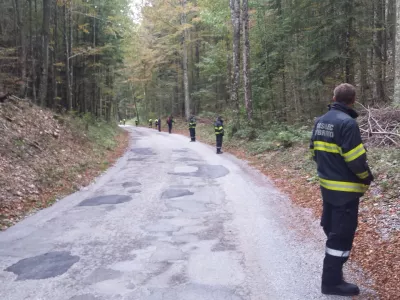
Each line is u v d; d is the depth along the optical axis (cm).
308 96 2038
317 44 1562
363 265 414
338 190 343
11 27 2016
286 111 2092
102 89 3014
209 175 1048
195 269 429
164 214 665
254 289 378
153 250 492
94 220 639
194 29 3703
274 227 575
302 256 459
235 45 1888
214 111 3594
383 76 1698
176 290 379
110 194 842
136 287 387
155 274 418
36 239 549
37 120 1318
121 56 2950
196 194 818
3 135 1003
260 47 2230
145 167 1230
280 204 714
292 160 1108
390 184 635
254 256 464
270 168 1110
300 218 614
